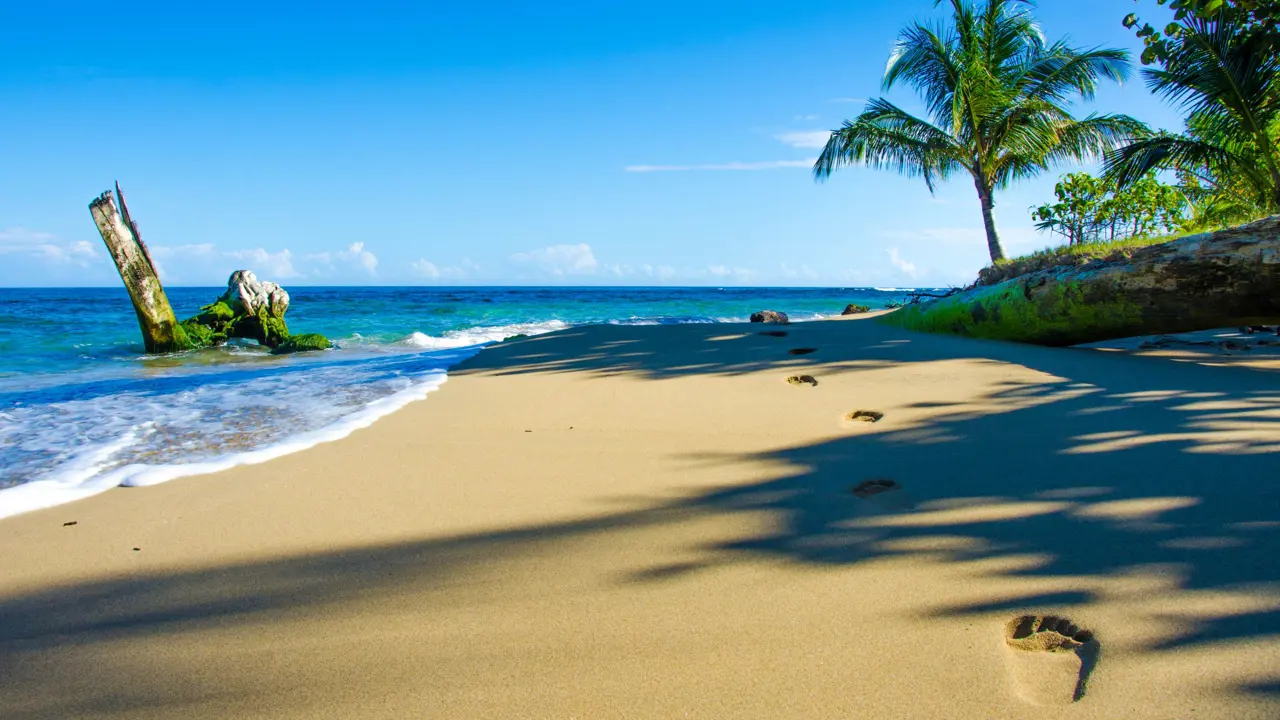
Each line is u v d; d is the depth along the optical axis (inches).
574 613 76.9
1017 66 551.2
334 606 80.6
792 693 61.3
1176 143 402.9
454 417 174.4
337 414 192.1
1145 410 144.4
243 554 95.9
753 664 65.9
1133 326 229.8
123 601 83.3
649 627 73.4
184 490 123.3
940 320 310.3
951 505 101.8
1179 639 65.2
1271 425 127.2
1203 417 135.9
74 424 192.5
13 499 119.7
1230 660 61.4
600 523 102.6
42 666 70.1
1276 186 376.2
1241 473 104.6
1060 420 142.1
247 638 74.3
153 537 102.7
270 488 123.1
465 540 98.3
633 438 148.9
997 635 68.6
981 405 160.1
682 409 174.9
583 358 262.5
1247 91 351.3
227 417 193.6
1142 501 97.4
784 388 194.5
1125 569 79.0
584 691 62.9
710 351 262.4
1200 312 213.3
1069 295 239.6
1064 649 65.6
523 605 79.2
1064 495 102.0
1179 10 347.3
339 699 63.2
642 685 63.4
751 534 96.1
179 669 68.9
